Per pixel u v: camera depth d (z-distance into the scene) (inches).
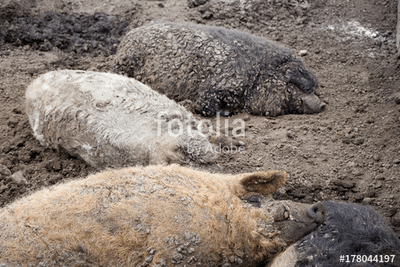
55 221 96.2
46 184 166.9
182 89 213.0
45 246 92.7
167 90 215.9
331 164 173.5
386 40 269.6
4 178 168.4
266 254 104.8
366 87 227.8
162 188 105.6
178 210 100.9
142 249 96.0
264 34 285.1
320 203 102.2
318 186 161.6
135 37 228.7
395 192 156.3
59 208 99.1
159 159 153.9
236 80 208.1
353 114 206.4
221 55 210.4
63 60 260.2
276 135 193.0
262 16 300.7
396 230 140.6
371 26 285.3
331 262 89.8
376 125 195.3
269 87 210.2
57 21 293.6
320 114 209.8
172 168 118.2
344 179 165.3
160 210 99.9
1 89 224.4
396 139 182.5
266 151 182.4
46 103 171.0
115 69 232.5
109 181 108.8
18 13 291.9
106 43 282.4
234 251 103.5
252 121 207.8
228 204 108.0
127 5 322.0
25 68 245.8
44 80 179.0
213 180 115.5
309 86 209.9
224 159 177.2
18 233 95.0
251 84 210.2
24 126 197.9
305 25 293.1
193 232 99.0
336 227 96.7
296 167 172.2
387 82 229.5
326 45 271.4
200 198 105.3
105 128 159.3
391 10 297.3
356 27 285.9
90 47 275.0
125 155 159.3
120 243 95.1
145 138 156.4
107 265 94.6
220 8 306.0
